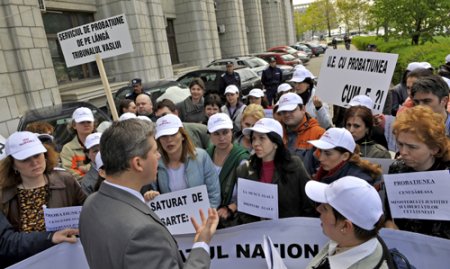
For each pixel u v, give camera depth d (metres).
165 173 2.87
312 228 2.39
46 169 2.65
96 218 1.54
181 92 8.62
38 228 2.52
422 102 2.81
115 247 1.44
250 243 2.52
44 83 9.74
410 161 2.13
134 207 1.56
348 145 2.45
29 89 9.31
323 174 2.65
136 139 1.58
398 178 2.10
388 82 3.47
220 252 2.57
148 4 14.33
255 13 29.53
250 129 2.61
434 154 2.08
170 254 1.51
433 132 2.02
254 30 29.80
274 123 2.57
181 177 2.87
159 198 2.61
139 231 1.45
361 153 3.04
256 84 11.79
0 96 8.51
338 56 3.88
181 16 19.23
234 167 3.02
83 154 4.22
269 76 11.09
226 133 3.06
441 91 2.76
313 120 3.52
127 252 1.41
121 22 4.41
